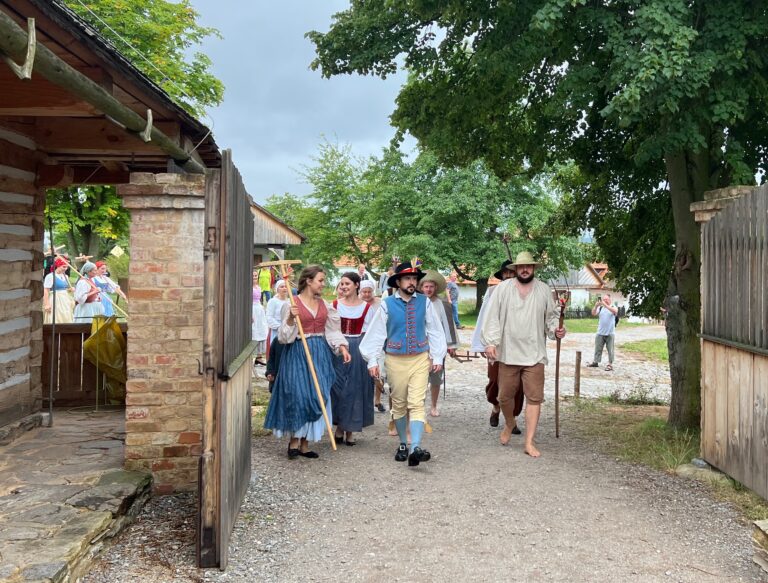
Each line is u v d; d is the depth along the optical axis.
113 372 7.08
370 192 39.25
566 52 7.25
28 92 4.05
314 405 5.96
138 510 4.49
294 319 6.02
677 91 5.47
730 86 5.85
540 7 6.36
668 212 8.47
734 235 5.32
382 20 7.74
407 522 4.54
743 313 5.14
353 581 3.62
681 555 4.00
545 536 4.30
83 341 7.35
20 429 5.89
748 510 4.78
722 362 5.52
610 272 9.78
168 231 4.99
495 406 7.75
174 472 4.96
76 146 5.73
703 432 5.84
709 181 7.27
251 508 4.77
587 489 5.30
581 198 9.91
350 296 6.92
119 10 18.14
